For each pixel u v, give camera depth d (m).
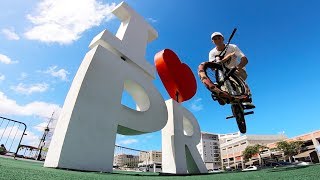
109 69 5.69
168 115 7.98
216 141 108.44
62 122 4.61
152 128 6.45
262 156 74.25
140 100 7.11
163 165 7.45
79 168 4.24
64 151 4.13
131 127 5.79
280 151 67.81
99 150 4.73
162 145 7.77
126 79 6.23
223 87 2.94
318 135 56.97
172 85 8.09
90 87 5.01
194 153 8.10
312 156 58.47
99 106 5.07
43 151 10.72
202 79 2.70
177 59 8.41
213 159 102.00
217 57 3.18
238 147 88.31
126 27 7.05
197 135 8.85
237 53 3.29
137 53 7.11
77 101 4.64
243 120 2.99
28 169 2.41
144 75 7.12
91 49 6.15
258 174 3.06
